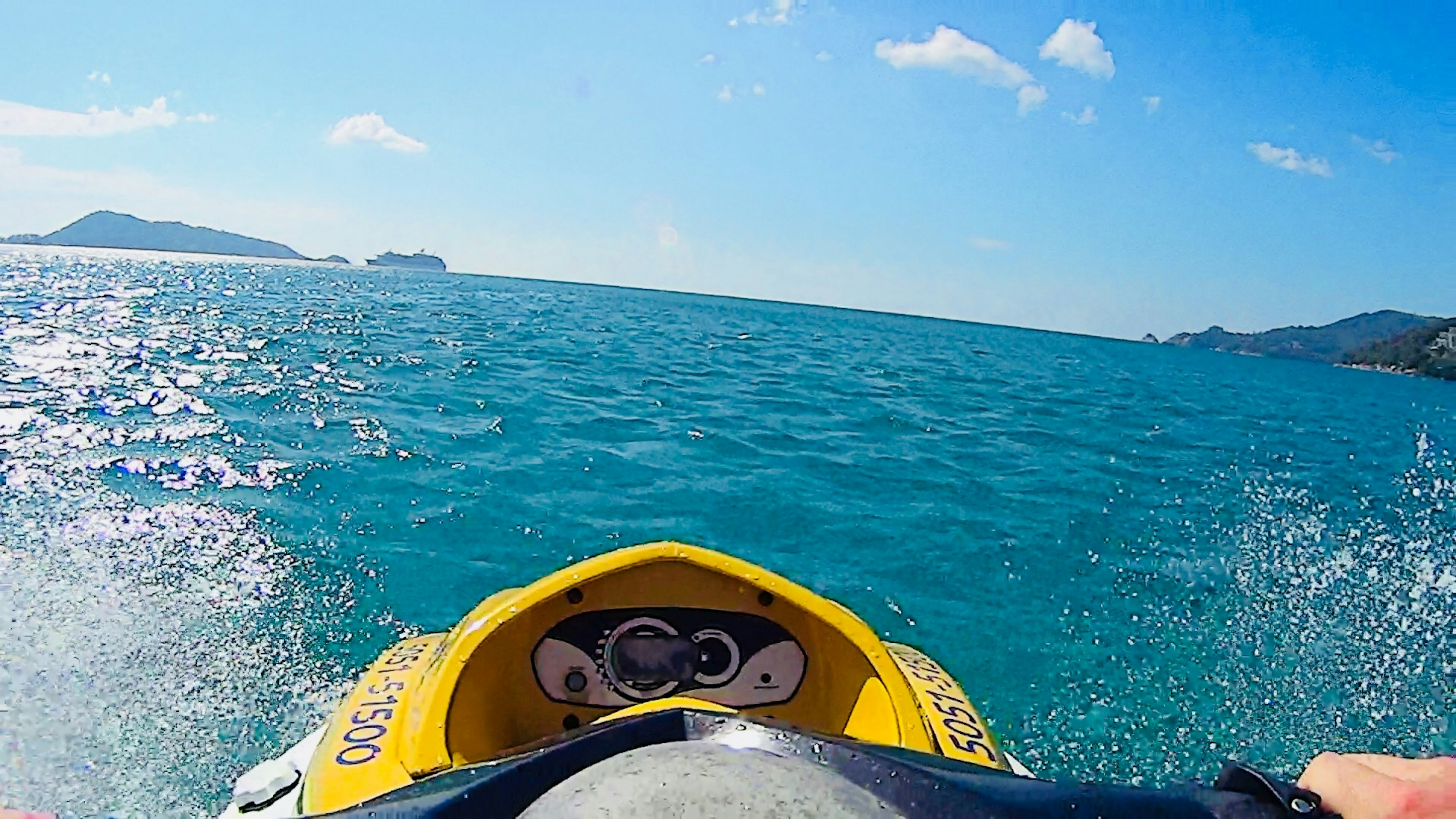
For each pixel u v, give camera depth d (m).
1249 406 24.38
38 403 11.27
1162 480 11.70
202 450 9.29
